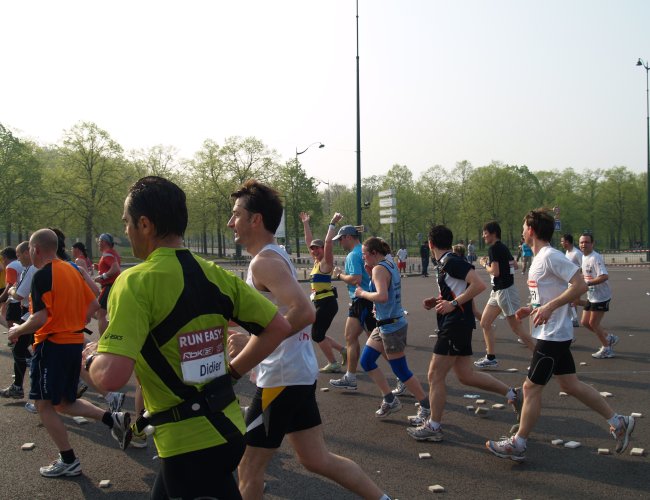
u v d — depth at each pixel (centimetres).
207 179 5278
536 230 482
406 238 6731
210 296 226
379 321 558
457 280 507
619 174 6994
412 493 407
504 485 420
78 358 457
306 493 409
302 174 5059
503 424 563
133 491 418
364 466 459
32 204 4325
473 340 1051
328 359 793
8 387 693
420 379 749
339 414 601
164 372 213
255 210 317
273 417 309
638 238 7969
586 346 962
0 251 1019
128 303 208
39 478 440
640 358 859
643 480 426
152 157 5419
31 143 5169
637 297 1731
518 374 773
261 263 293
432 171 6631
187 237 6950
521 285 2236
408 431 524
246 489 313
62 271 456
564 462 462
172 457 212
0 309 1016
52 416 441
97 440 527
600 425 552
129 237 236
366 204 3030
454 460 469
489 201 6125
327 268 772
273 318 239
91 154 4562
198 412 215
